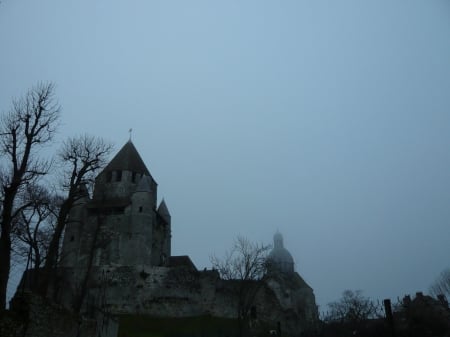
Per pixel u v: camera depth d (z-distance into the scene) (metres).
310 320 62.03
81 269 52.84
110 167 63.62
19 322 15.23
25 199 26.73
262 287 58.22
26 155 20.88
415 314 34.72
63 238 51.97
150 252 56.38
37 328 16.30
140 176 63.88
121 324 44.53
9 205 18.67
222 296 53.00
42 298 17.00
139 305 50.53
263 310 56.44
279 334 36.03
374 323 34.91
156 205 65.50
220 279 54.00
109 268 52.53
